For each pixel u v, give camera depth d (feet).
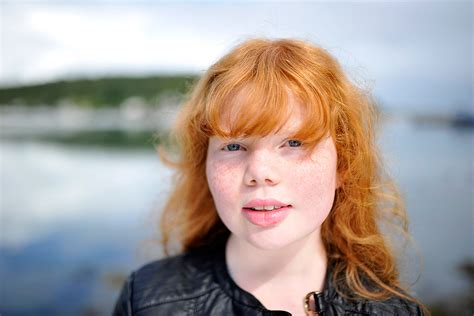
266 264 2.80
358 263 3.15
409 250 3.74
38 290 9.67
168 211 4.07
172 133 4.33
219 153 2.60
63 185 13.39
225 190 2.54
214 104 2.44
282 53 2.56
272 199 2.41
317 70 2.56
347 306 2.89
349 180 3.03
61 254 10.89
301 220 2.52
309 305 2.83
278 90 2.34
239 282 2.91
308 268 2.88
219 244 3.55
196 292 3.00
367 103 3.24
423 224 9.19
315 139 2.42
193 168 3.42
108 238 11.16
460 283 8.02
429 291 8.03
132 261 10.53
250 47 2.65
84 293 9.75
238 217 2.54
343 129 2.83
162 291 3.06
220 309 2.86
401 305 2.99
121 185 13.00
